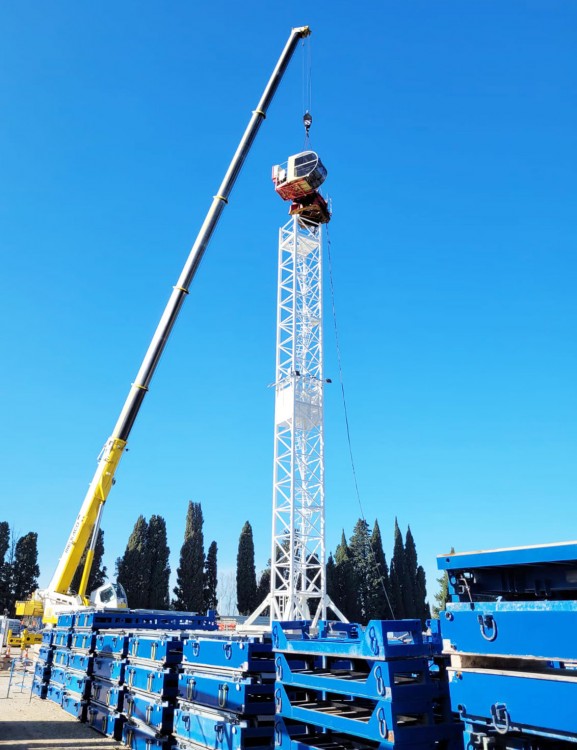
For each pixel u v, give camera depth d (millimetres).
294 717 8312
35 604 35375
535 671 5672
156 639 12664
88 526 27219
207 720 10094
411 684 7043
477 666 5668
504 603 5355
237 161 30578
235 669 9812
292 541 31656
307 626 9430
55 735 14414
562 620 4844
